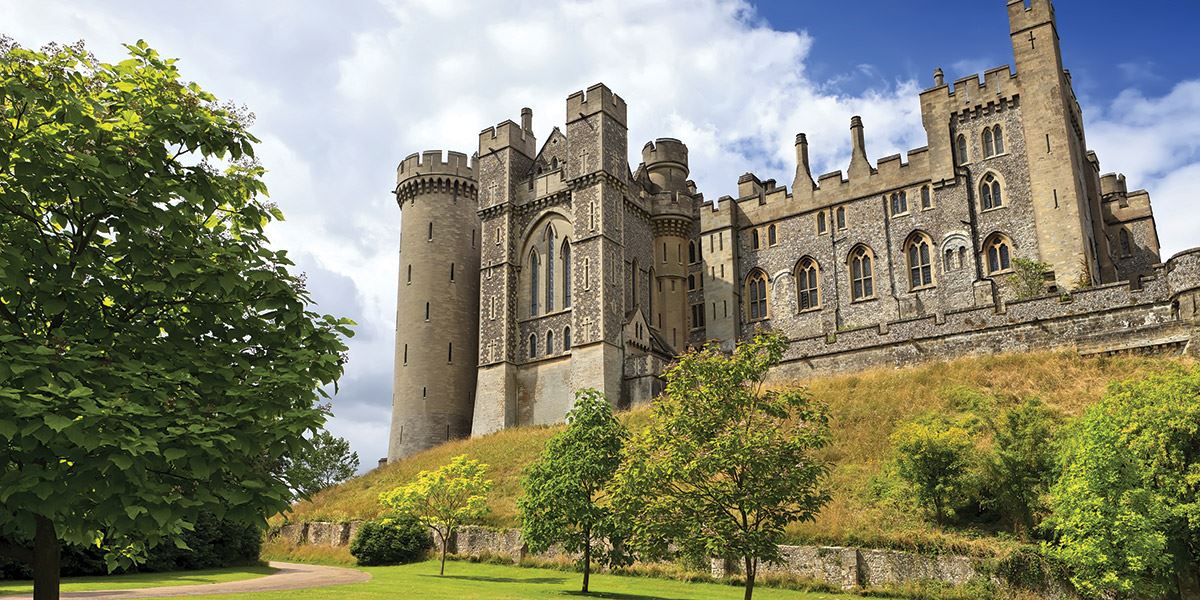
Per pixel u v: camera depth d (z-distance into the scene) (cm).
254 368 1062
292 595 2027
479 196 5981
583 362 5144
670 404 1973
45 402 889
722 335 5747
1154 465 1964
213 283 1074
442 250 6356
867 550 2375
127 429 920
